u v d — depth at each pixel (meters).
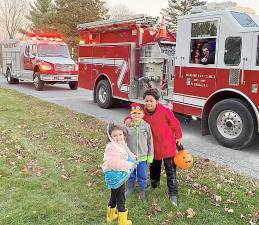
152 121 3.12
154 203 3.11
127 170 2.68
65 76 11.58
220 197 3.23
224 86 5.13
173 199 3.12
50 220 2.79
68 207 2.99
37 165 3.95
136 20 7.10
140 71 7.24
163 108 3.17
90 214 2.89
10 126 5.84
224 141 5.17
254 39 4.73
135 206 3.05
